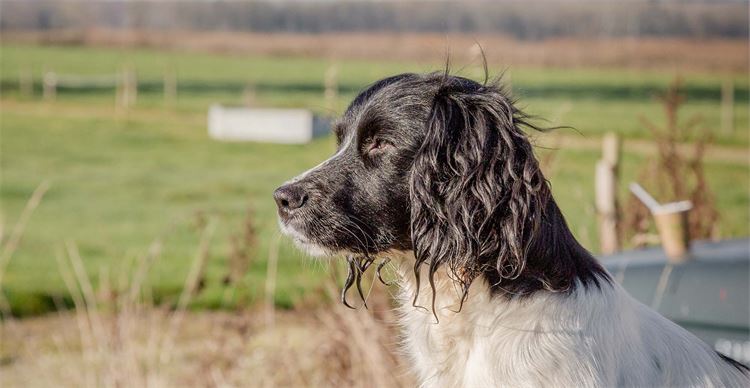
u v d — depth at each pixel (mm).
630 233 7703
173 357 8062
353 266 4273
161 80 53062
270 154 30016
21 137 33812
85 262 14570
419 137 3914
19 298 12047
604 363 3424
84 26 80250
